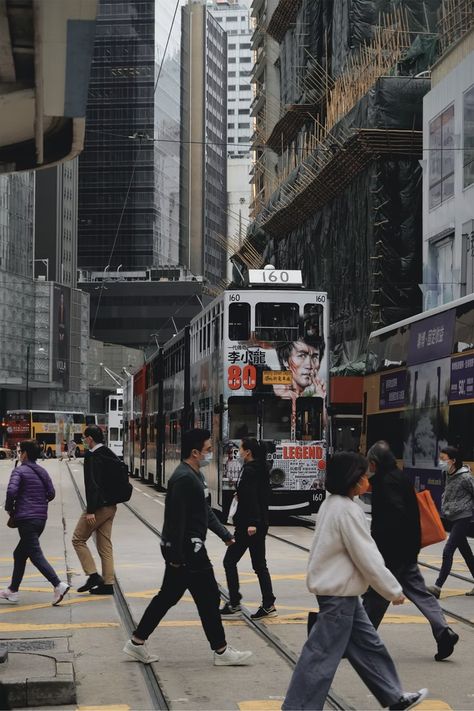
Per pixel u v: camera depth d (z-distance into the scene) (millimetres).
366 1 49656
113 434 74875
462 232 36938
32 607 11867
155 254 159750
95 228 159750
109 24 158000
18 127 9031
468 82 36531
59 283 130375
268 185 74938
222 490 23422
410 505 8930
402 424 24609
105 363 148000
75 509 29672
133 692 7863
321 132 58750
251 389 23672
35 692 7438
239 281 74438
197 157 173875
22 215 127562
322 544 6473
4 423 96375
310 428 23750
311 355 23891
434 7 48781
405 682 8133
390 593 6363
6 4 6961
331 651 6395
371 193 44344
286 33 67938
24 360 125500
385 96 44094
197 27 174125
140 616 11180
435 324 22859
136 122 157875
